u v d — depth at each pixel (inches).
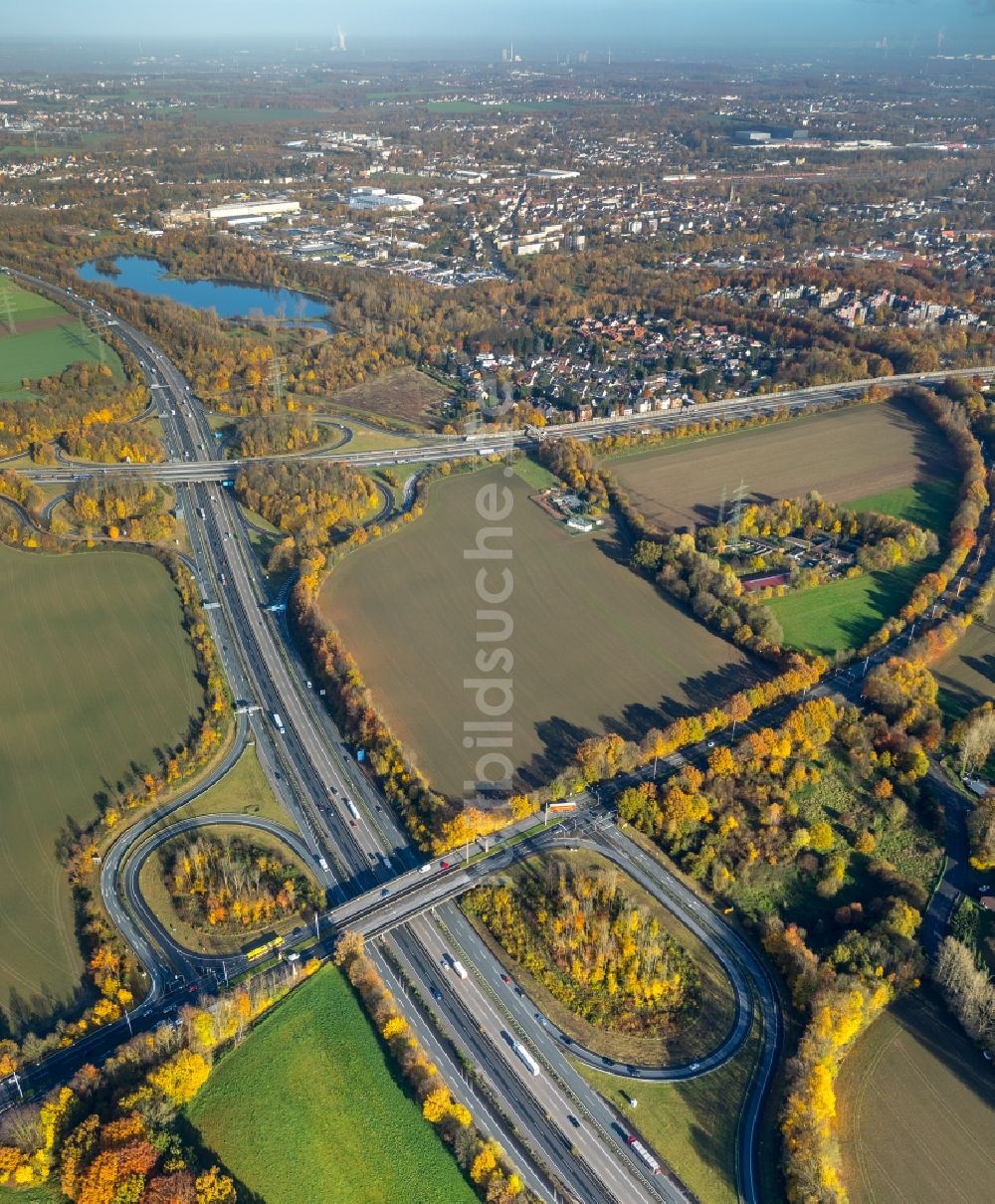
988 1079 7642.7
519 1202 6599.4
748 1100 7445.9
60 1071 7504.9
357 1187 6791.3
